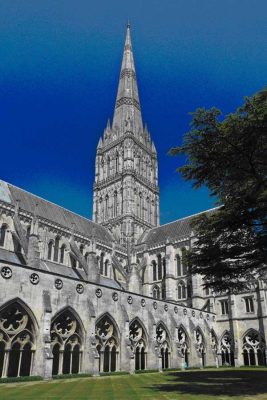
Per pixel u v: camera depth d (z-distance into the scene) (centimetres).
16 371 3316
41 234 5862
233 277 3353
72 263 6256
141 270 7775
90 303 4219
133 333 4875
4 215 5416
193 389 2309
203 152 2892
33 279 3675
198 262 3222
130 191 9119
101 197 9800
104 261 7162
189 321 6019
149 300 5275
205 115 2742
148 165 10356
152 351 4912
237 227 2994
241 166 2967
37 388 2503
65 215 7294
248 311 6456
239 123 2617
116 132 10444
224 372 4206
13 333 3341
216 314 6838
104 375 3947
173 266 7462
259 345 6162
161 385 2639
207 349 6253
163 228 8888
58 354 3753
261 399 1773
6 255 5056
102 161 10331
